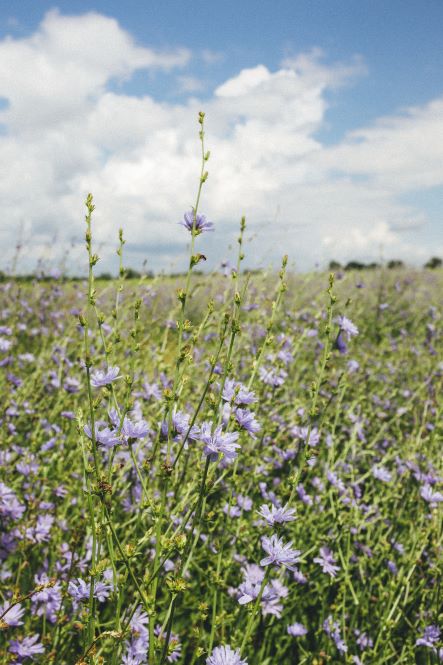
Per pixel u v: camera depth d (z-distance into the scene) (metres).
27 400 1.64
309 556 1.23
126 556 0.73
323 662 1.08
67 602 0.99
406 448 1.61
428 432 1.75
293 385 1.86
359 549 1.28
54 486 1.23
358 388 1.97
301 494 1.15
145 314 2.02
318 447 1.44
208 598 1.09
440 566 1.18
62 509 1.22
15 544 1.06
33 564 1.13
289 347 1.59
